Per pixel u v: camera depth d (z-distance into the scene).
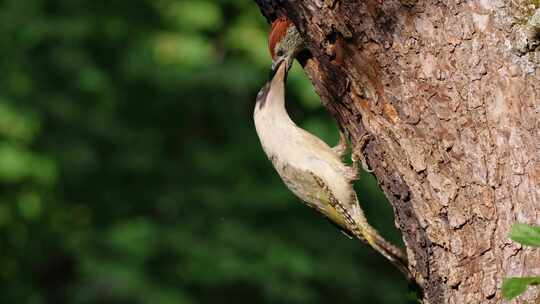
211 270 15.43
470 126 4.89
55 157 16.66
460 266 4.89
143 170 16.91
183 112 17.62
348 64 5.31
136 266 15.40
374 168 5.39
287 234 16.20
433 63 4.99
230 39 17.20
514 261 4.72
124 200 17.17
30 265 17.94
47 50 16.97
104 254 15.80
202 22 17.19
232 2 17.58
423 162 5.03
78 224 17.69
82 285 15.08
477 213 4.86
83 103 17.11
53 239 17.67
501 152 4.79
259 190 16.53
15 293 17.81
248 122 17.61
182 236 15.83
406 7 5.05
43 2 17.27
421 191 5.04
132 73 16.84
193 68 16.81
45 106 16.67
